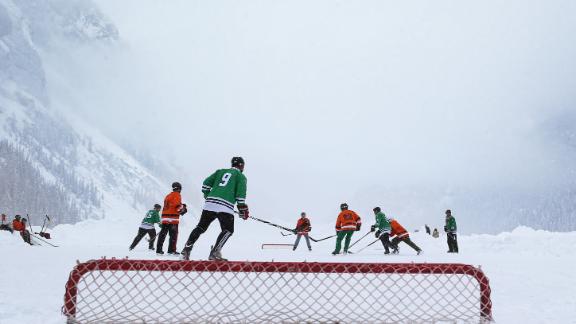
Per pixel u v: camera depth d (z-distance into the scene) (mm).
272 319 2939
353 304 3645
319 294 4145
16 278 4969
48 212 132875
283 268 2934
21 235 13961
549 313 3381
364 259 9750
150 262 2916
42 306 3377
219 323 2869
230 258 9555
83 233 18797
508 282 5246
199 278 4938
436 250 15914
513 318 3197
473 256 11672
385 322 2936
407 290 4398
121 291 4121
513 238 14422
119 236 19094
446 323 2945
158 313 3105
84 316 3008
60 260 7340
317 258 9883
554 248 13289
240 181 5289
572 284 5070
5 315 3068
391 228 12352
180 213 9656
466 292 4289
